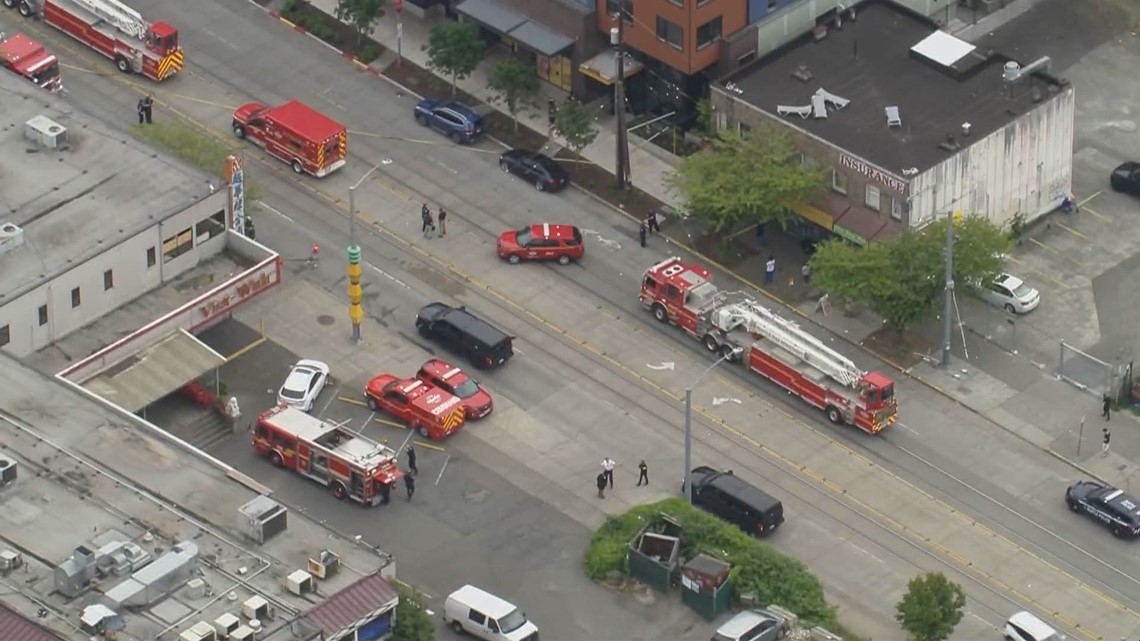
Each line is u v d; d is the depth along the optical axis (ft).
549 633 654.94
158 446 645.92
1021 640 652.07
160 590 590.96
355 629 597.52
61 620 581.94
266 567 604.08
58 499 622.13
